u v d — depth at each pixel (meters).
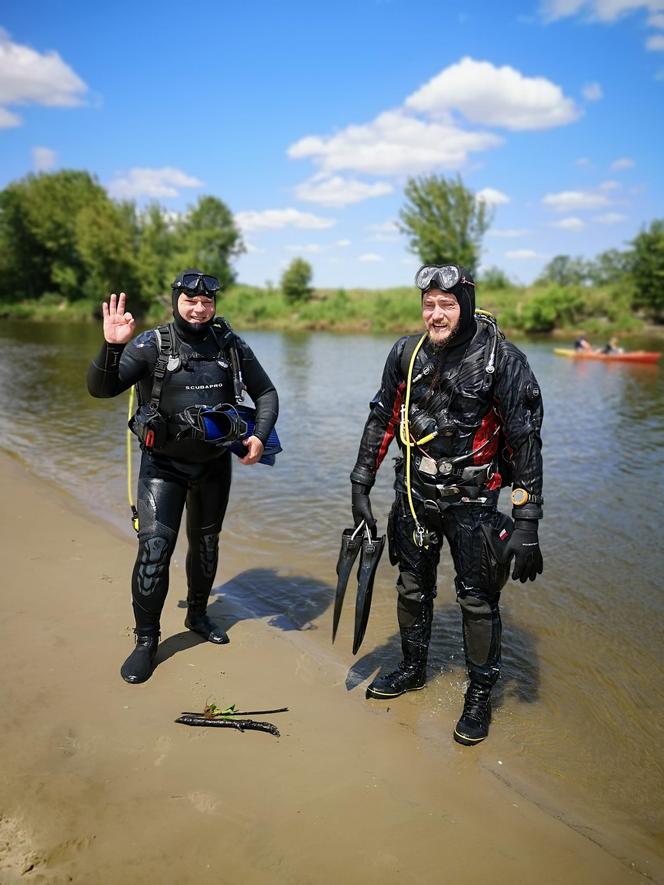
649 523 6.72
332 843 2.58
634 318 49.28
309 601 4.90
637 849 2.71
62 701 3.38
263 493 7.56
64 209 66.12
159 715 3.32
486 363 3.19
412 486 3.44
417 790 2.92
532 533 3.20
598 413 13.68
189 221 71.25
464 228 56.16
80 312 58.28
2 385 15.88
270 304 59.28
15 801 2.69
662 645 4.42
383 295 58.53
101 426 11.20
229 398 3.80
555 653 4.30
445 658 4.14
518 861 2.56
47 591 4.59
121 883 2.34
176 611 4.50
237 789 2.83
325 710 3.46
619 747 3.39
